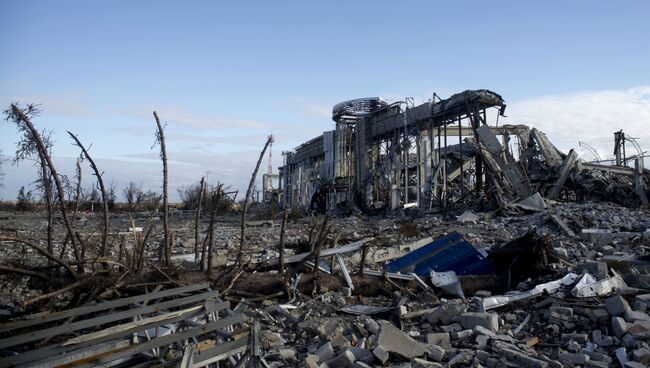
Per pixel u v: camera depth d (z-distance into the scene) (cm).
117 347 464
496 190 2697
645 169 2816
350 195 4031
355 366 562
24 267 783
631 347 598
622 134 3183
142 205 5350
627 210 2255
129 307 669
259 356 426
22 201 5194
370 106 4116
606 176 2830
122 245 1018
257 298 891
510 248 1044
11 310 786
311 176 5231
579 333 679
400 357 607
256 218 4069
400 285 980
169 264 920
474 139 2995
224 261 1232
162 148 938
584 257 1242
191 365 399
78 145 907
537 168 3077
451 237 1161
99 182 937
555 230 1875
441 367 566
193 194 5809
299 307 869
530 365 545
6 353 543
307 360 570
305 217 3912
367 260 1269
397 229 2217
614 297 704
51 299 760
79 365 375
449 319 753
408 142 3459
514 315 786
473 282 987
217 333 483
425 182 3247
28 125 881
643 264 1034
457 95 3034
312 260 1034
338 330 714
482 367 562
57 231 2620
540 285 880
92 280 777
